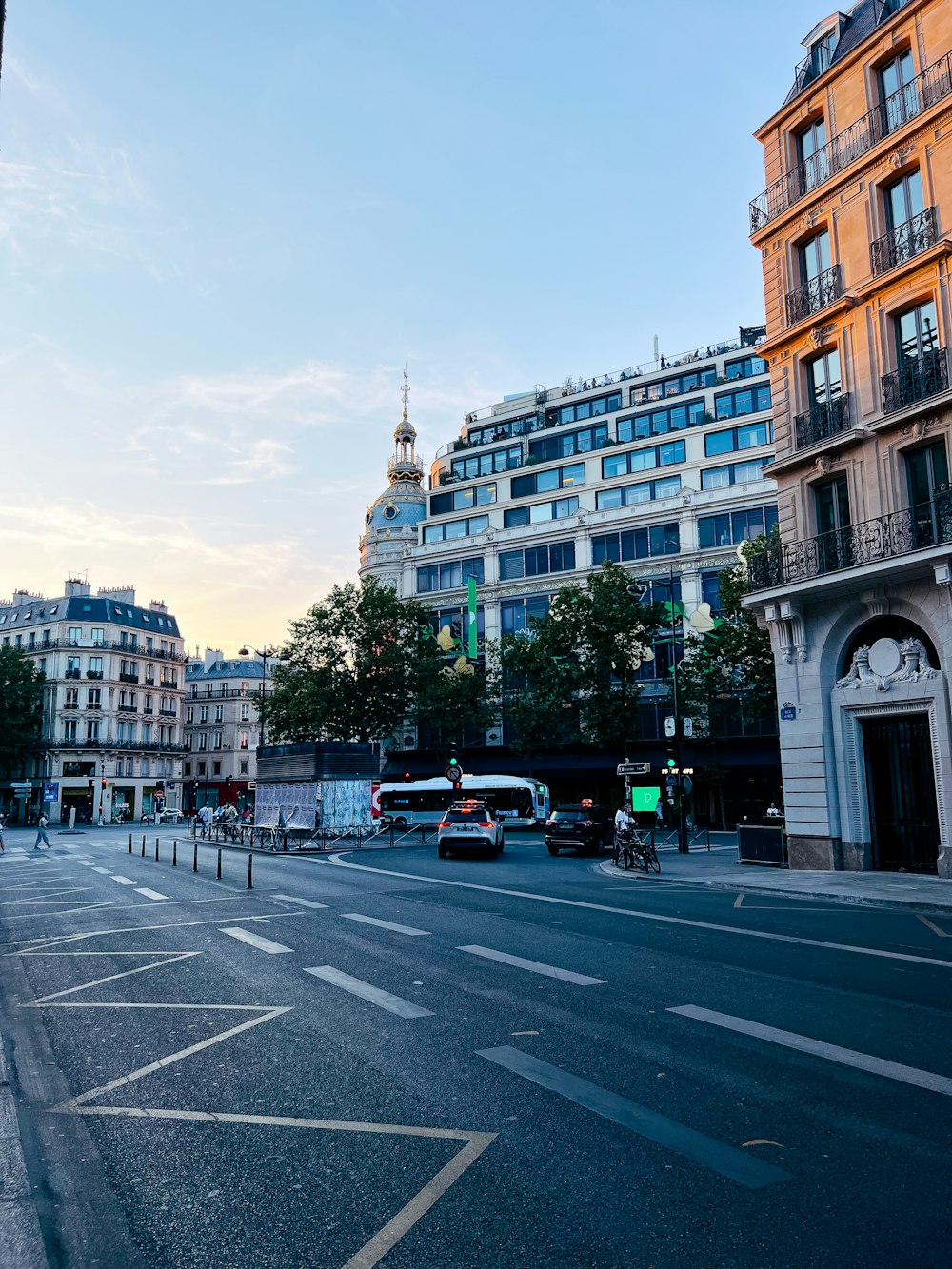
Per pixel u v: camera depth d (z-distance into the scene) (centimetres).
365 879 2098
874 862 2030
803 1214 411
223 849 3484
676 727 3073
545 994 856
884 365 2016
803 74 2397
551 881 2028
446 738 5431
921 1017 756
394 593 5678
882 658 2008
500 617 5500
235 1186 455
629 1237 393
